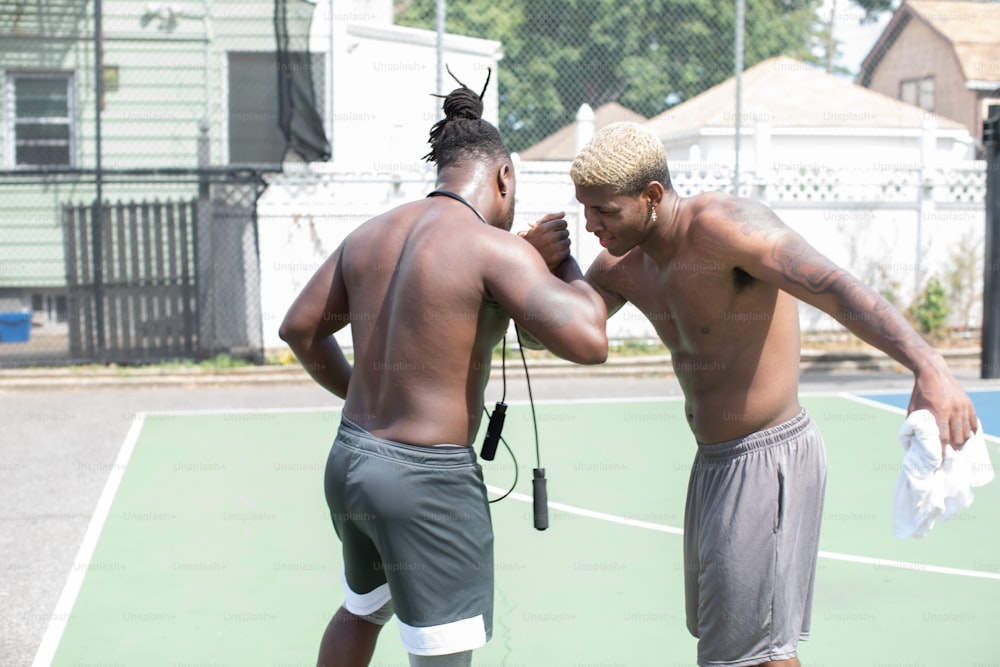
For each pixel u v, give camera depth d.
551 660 5.84
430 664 4.10
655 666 5.75
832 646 5.98
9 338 19.55
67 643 6.12
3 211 20.58
